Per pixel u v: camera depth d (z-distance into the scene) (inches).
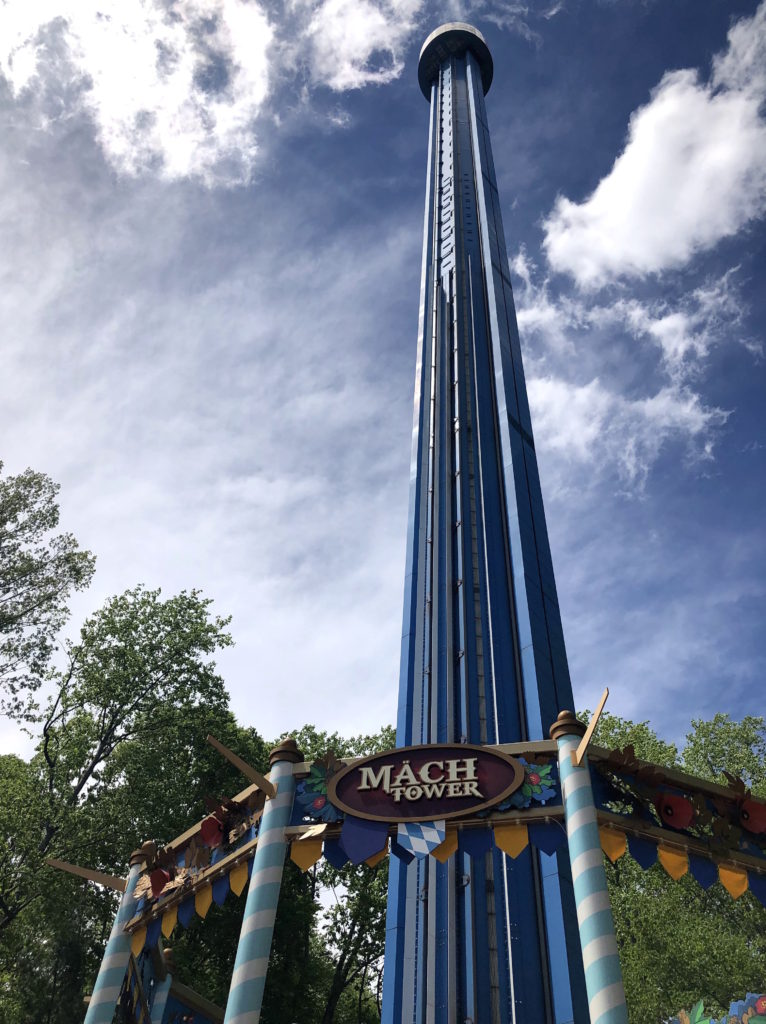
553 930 634.8
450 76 2151.8
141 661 1498.5
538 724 784.3
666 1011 1266.0
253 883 438.6
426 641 917.2
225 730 1563.7
